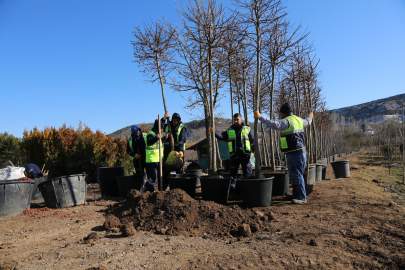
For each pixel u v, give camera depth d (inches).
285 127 184.9
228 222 141.3
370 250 104.7
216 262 99.0
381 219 144.6
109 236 135.3
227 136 250.2
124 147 462.0
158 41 246.5
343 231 126.3
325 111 540.1
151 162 228.8
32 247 123.3
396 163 586.9
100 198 265.7
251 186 179.9
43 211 205.8
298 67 279.7
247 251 108.6
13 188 195.0
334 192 225.6
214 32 241.8
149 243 122.1
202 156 759.1
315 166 296.4
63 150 438.9
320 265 93.6
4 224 168.7
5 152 791.7
